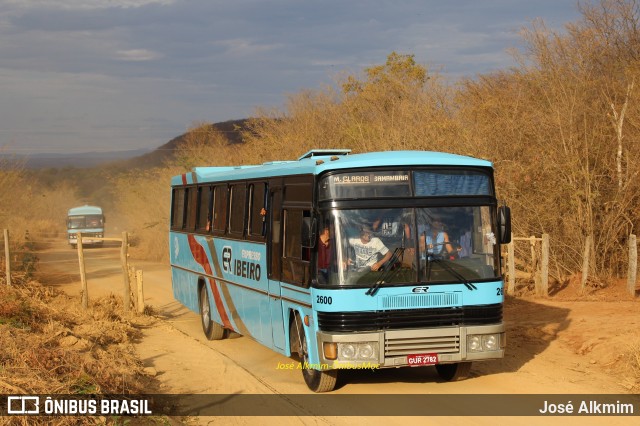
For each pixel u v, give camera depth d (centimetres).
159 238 3631
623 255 2002
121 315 1756
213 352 1397
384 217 988
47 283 2564
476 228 1011
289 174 1111
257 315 1266
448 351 980
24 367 974
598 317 1512
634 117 1972
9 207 3297
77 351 1198
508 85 2350
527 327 1470
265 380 1162
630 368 1112
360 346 958
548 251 1970
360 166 991
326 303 968
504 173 2066
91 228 4912
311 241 974
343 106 2956
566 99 2014
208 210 1563
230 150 3688
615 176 1998
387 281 971
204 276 1584
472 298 991
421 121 2308
